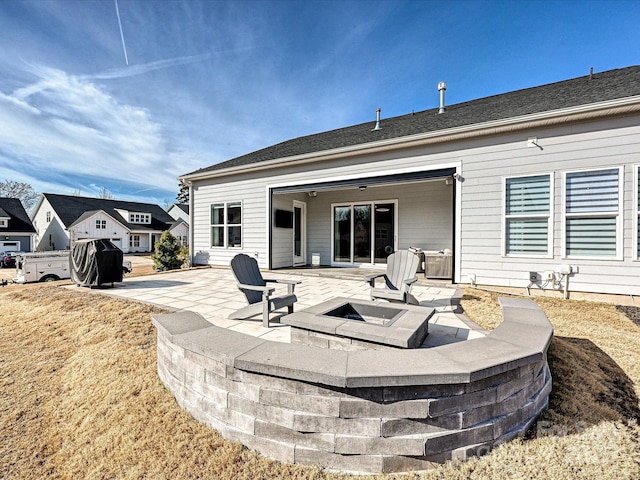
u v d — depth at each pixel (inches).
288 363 72.3
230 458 75.5
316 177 311.4
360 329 95.0
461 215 237.6
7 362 139.9
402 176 265.0
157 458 77.5
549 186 207.2
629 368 112.0
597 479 65.9
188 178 394.6
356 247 363.9
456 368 68.7
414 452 68.7
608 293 191.3
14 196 1293.1
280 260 354.6
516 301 134.6
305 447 72.3
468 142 235.3
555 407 90.4
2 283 451.2
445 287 234.2
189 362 91.2
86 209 1141.7
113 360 126.3
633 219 184.9
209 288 242.4
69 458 83.0
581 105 188.2
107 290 236.2
